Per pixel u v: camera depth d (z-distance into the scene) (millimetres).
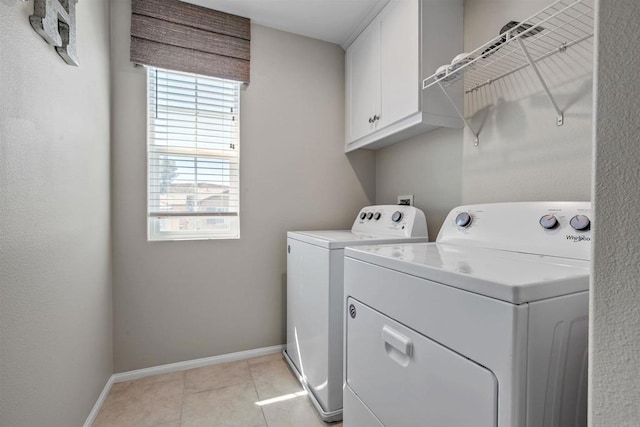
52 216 1020
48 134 991
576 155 1073
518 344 542
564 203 970
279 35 2096
